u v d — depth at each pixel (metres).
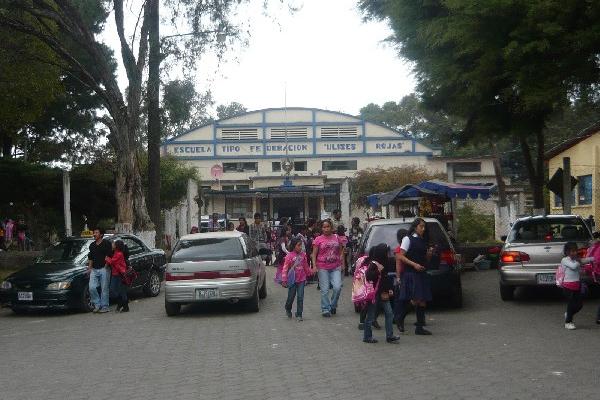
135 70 23.17
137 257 17.34
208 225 38.03
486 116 15.54
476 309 13.28
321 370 8.25
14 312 15.88
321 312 13.88
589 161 28.11
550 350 9.01
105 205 31.23
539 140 21.70
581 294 10.57
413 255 10.59
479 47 12.49
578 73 11.78
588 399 6.49
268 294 17.81
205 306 15.73
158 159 25.19
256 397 7.04
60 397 7.40
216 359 9.23
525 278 13.32
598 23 11.25
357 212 51.47
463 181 52.09
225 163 56.06
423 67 15.14
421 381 7.48
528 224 14.51
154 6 23.28
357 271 10.15
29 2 21.17
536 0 11.57
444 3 13.04
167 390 7.52
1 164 28.53
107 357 9.75
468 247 22.05
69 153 35.50
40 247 31.12
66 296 14.79
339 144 56.00
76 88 34.00
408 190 22.48
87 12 22.12
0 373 8.86
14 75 23.92
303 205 51.28
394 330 11.22
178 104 23.84
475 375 7.68
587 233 14.01
